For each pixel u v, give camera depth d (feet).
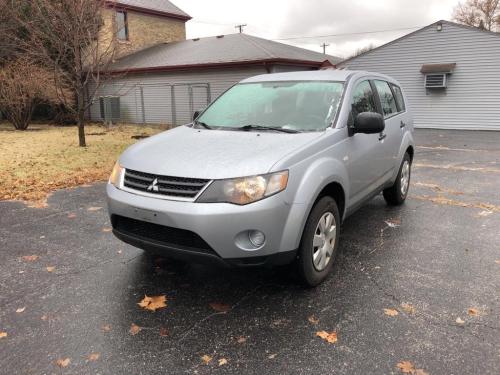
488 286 12.09
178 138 12.90
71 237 16.16
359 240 15.80
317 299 11.43
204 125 14.51
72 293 11.80
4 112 56.34
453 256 14.26
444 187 24.82
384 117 17.12
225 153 11.11
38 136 49.21
